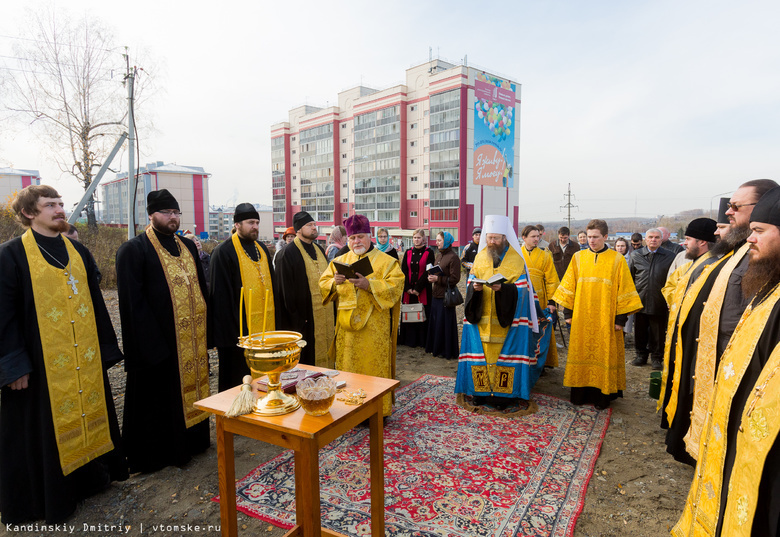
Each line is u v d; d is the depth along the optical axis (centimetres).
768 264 193
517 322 471
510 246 488
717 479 203
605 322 475
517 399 507
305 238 508
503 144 4638
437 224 4538
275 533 289
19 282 295
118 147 1310
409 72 4688
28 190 304
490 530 287
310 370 281
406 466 367
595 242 483
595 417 466
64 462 304
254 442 422
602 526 294
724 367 208
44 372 298
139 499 329
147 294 355
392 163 4866
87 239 1714
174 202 372
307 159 6031
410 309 712
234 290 420
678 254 609
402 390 548
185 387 373
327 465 370
